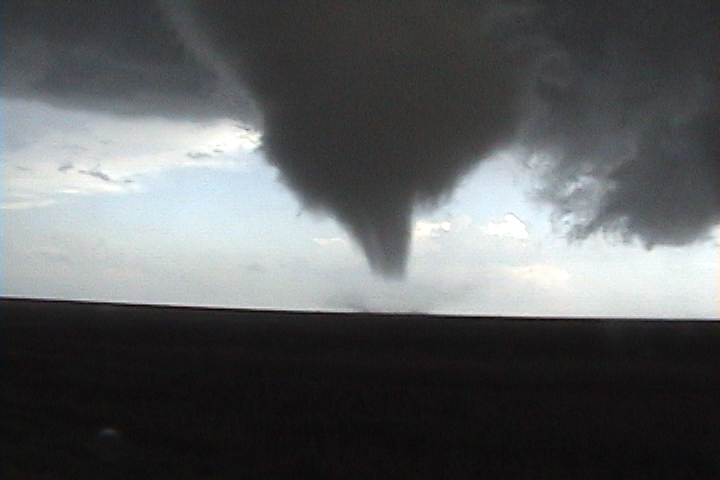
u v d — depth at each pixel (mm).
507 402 14109
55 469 9867
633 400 14430
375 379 16328
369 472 9969
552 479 9781
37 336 22141
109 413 12867
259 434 11656
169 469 9898
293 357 19469
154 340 22375
